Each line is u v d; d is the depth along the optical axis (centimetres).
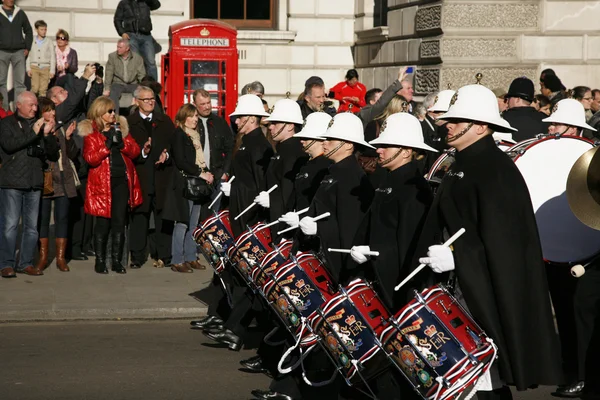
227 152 1103
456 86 1537
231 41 1596
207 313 895
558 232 692
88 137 1060
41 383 714
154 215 1138
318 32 1905
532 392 710
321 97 1058
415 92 1606
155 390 700
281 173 773
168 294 988
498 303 519
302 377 669
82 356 791
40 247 1087
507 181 534
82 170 1157
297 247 693
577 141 706
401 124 595
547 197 697
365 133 975
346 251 596
